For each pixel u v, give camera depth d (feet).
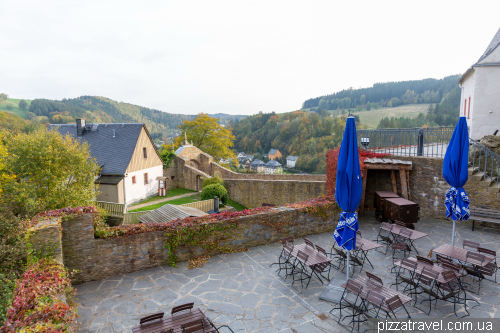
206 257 30.99
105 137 112.57
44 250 23.58
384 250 32.76
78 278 26.32
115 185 95.20
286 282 25.94
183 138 187.93
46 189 56.85
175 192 122.52
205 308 22.08
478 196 39.81
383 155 46.75
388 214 39.42
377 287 20.47
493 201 38.75
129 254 27.91
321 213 37.60
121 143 106.83
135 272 28.17
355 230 22.77
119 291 24.70
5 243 22.71
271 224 34.50
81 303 22.90
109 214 63.21
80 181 60.39
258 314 21.27
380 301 18.44
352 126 22.27
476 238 35.22
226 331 19.44
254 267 28.86
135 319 20.81
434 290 23.35
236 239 32.58
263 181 80.23
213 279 26.58
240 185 89.76
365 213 46.78
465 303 21.70
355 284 20.33
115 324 20.25
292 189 72.90
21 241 22.48
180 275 27.40
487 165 40.75
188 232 29.76
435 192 43.60
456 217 27.89
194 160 144.97
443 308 21.59
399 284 25.26
